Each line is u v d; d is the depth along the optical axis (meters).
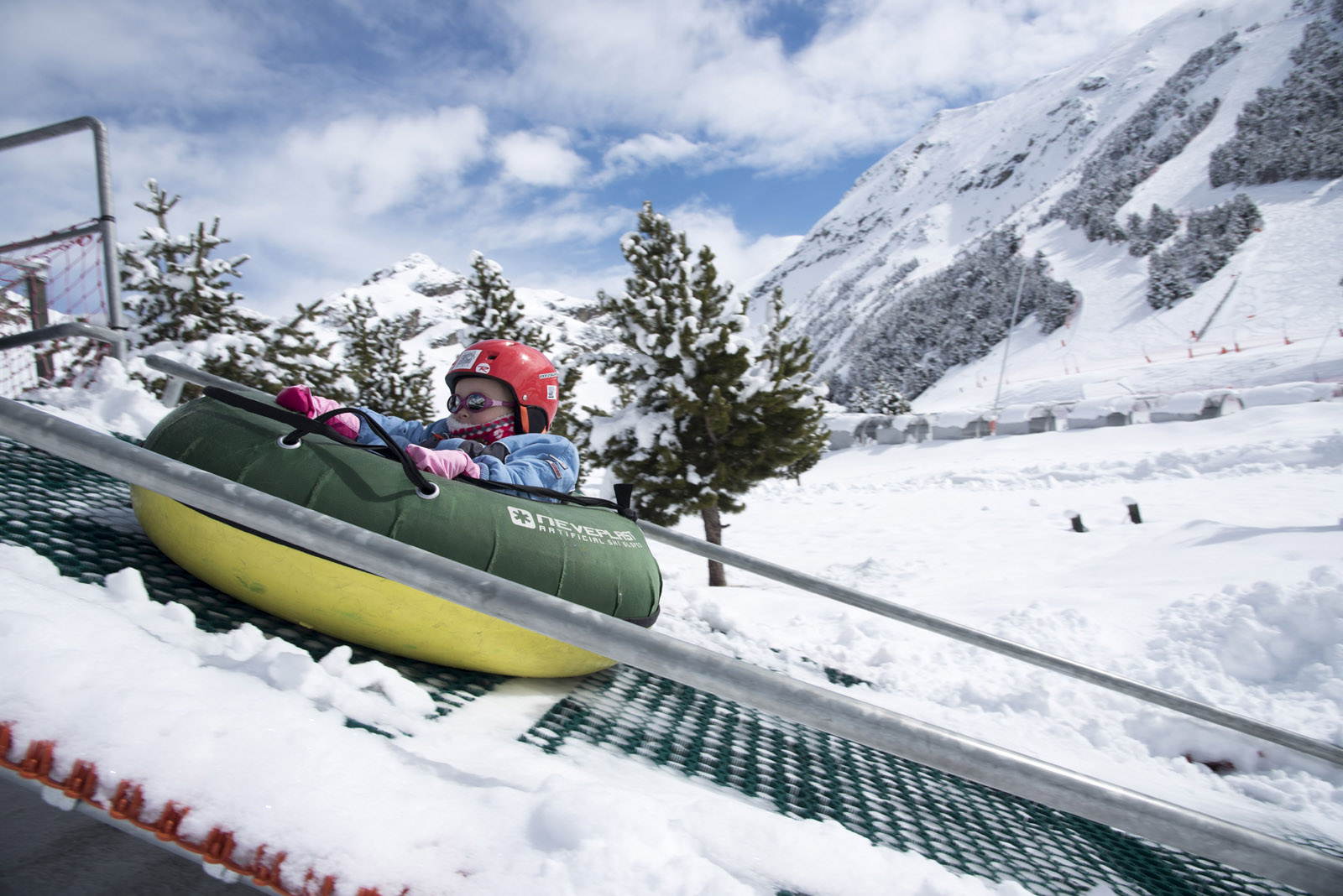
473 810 1.25
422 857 1.13
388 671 1.79
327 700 1.55
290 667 1.55
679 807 1.44
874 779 2.41
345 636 2.11
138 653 1.31
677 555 12.53
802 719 1.37
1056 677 4.58
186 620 1.75
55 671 1.16
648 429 9.36
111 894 1.36
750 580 10.32
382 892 1.07
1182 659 4.90
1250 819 3.18
